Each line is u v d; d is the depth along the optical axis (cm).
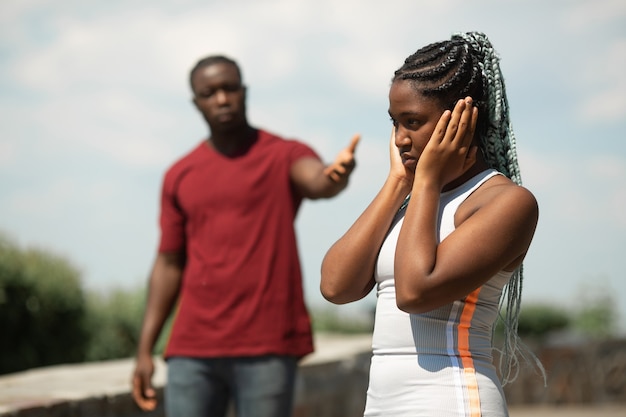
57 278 905
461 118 263
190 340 481
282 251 481
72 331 925
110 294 1046
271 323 474
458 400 259
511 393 1421
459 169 266
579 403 1454
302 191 484
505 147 280
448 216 268
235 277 476
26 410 516
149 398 534
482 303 268
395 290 266
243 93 496
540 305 2034
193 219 492
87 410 560
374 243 281
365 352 923
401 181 283
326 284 287
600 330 1941
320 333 1648
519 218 256
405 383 265
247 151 490
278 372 473
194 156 501
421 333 265
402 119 271
